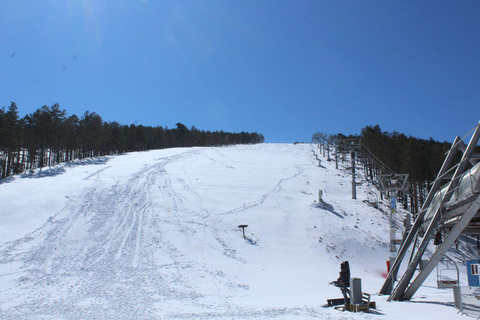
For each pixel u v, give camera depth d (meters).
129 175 41.50
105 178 39.47
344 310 10.18
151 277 17.67
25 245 21.83
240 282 18.06
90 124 66.75
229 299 13.92
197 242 24.06
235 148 85.44
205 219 28.39
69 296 14.02
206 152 68.06
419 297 13.22
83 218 27.11
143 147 107.62
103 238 23.75
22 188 33.84
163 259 20.88
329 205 33.38
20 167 61.41
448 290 16.52
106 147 85.88
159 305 12.25
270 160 62.25
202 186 38.09
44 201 29.92
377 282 19.55
